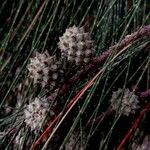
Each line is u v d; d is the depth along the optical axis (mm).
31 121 306
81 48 298
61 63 300
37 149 342
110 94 356
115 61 325
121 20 392
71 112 351
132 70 365
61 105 331
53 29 427
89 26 415
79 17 432
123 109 316
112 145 350
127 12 388
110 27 394
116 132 351
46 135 335
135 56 358
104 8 416
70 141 347
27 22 440
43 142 341
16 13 434
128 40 315
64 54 304
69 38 299
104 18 398
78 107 352
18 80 395
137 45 321
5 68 433
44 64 295
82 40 299
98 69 317
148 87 345
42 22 441
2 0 476
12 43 444
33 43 402
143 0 411
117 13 403
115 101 316
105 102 354
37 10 443
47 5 446
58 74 299
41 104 302
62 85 301
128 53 319
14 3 462
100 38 389
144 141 350
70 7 435
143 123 351
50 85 300
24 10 462
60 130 345
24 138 342
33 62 299
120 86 359
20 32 446
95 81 306
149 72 358
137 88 344
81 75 305
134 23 377
